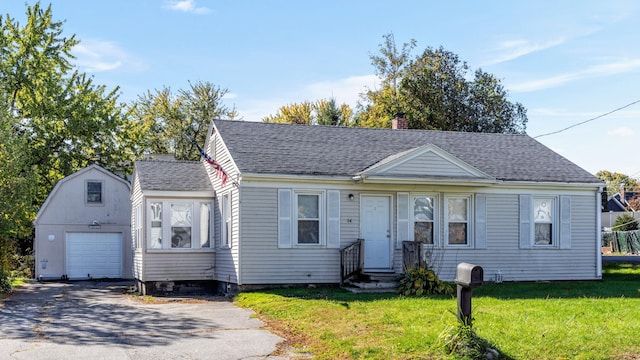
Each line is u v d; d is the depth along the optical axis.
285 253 18.95
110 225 29.83
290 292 17.53
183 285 21.02
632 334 10.85
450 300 15.44
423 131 24.75
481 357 9.54
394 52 48.91
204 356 10.32
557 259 21.69
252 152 19.80
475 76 45.03
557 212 21.81
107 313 15.34
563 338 10.59
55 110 31.66
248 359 10.14
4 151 21.80
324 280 19.27
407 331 11.20
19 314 15.35
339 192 19.61
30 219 28.98
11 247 24.69
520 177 21.33
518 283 20.80
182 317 14.46
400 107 44.25
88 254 29.50
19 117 30.48
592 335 10.79
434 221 20.69
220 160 21.28
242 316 14.51
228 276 19.66
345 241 19.61
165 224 20.89
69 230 29.31
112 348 10.92
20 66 31.20
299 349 10.83
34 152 31.58
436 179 19.67
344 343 10.73
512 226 21.31
